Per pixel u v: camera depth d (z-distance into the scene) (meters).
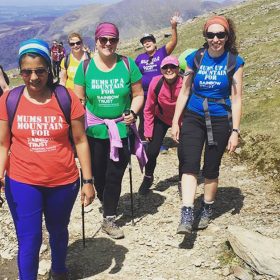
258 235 3.04
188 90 3.31
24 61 2.31
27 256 2.57
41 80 2.35
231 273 2.88
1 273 3.15
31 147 2.46
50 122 2.44
